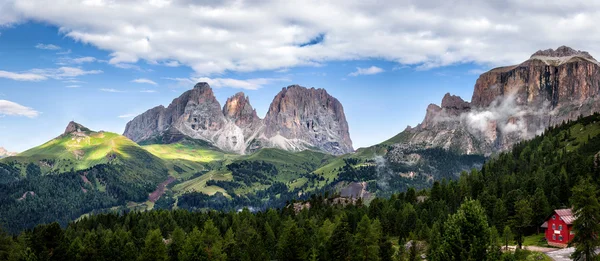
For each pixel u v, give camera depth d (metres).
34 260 144.12
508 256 111.06
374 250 145.75
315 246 164.62
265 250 166.00
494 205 195.50
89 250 164.62
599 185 191.75
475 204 116.19
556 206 187.00
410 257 145.25
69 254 160.00
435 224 180.38
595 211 108.44
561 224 150.75
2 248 169.50
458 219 113.19
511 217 170.50
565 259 128.25
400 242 185.62
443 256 110.31
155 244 157.75
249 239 174.25
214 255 161.38
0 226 185.75
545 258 126.44
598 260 109.56
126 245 173.25
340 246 147.25
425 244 175.50
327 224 197.00
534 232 178.50
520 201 171.25
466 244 110.56
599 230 108.12
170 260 167.62
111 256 168.00
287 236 154.50
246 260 159.25
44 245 155.62
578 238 110.94
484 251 109.25
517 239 152.12
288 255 151.88
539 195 182.62
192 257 155.00
